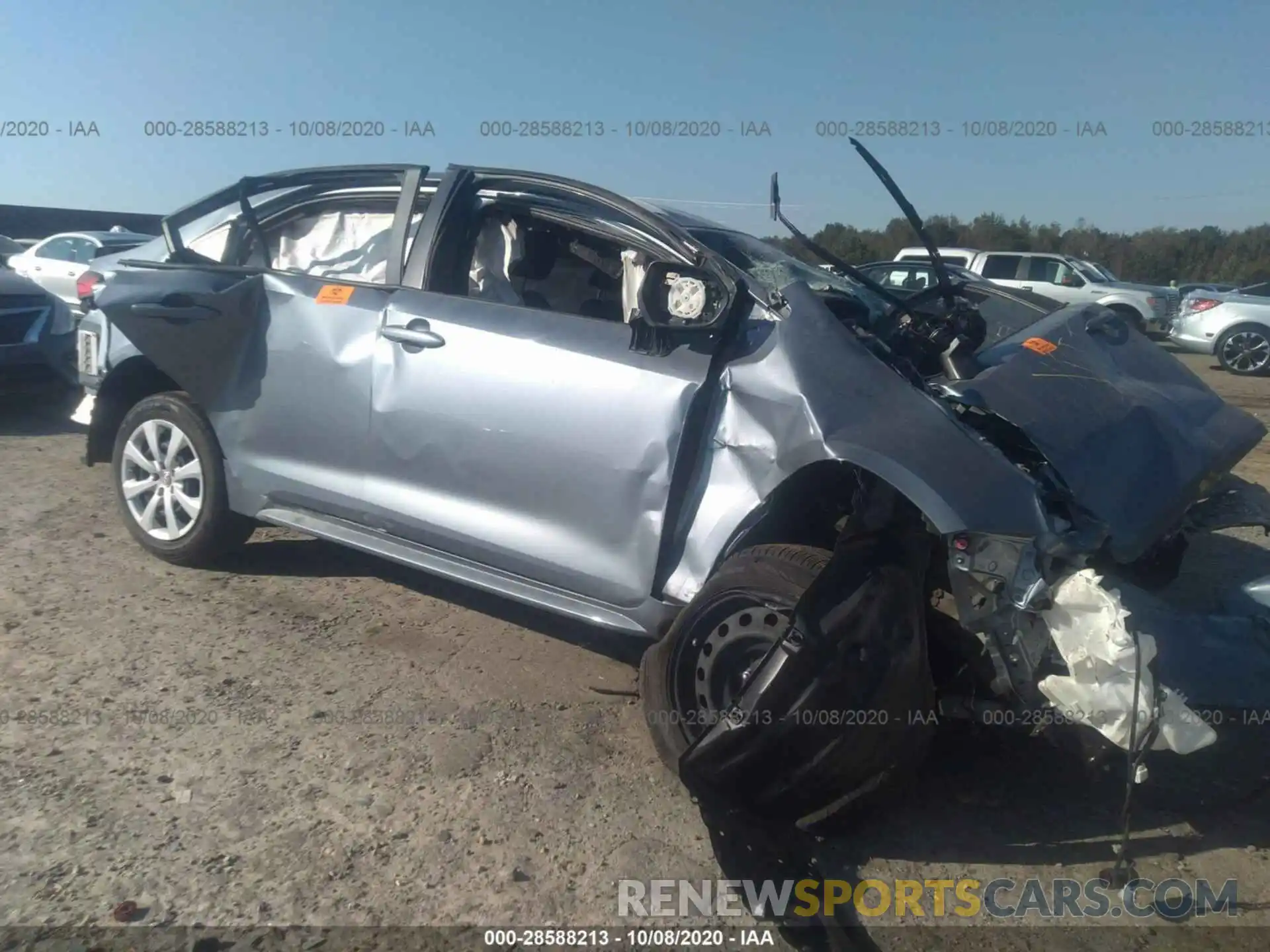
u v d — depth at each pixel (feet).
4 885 9.38
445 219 14.17
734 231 15.07
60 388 26.91
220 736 12.02
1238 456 12.97
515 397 12.73
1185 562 16.78
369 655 14.24
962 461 10.25
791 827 10.54
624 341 12.34
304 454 14.70
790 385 11.19
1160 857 10.55
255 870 9.77
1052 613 9.82
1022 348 13.03
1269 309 51.42
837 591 10.12
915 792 11.55
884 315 13.99
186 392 16.03
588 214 13.66
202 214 16.85
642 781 11.57
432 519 13.46
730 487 11.53
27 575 16.35
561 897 9.66
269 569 17.13
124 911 9.12
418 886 9.70
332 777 11.32
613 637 15.25
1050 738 10.24
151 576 16.53
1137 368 13.92
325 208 15.96
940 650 10.76
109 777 11.09
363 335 14.05
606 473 12.11
